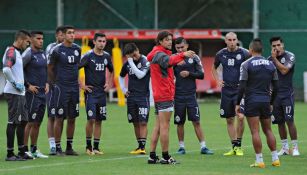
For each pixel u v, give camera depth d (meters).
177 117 51.03
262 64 42.75
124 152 52.03
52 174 40.25
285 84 50.34
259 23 118.50
